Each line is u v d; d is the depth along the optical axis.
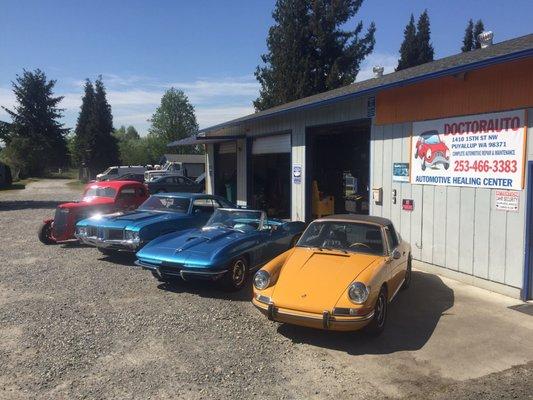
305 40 35.38
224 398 4.06
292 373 4.56
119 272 8.62
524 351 5.10
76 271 8.70
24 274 8.46
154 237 9.06
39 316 6.12
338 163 15.69
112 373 4.51
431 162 8.53
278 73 35.88
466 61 7.52
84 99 70.62
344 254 6.07
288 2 35.34
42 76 75.62
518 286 6.98
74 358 4.83
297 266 5.86
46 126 75.81
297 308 5.15
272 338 5.45
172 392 4.15
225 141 19.38
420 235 8.86
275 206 17.22
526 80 6.76
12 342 5.24
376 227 6.41
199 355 4.95
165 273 7.21
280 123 14.31
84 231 9.73
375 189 9.96
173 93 92.56
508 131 7.06
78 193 35.62
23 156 67.38
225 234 7.93
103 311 6.35
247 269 7.62
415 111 8.85
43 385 4.25
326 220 6.80
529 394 4.16
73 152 75.69
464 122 7.80
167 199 10.36
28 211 21.22
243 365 4.72
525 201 6.84
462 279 7.97
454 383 4.38
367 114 10.26
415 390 4.25
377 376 4.52
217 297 7.08
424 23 40.31
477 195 7.64
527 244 6.80
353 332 5.65
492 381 4.42
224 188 20.52
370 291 5.16
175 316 6.18
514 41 9.55
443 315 6.26
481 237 7.59
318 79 35.38
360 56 35.94
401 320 6.07
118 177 35.72
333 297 5.15
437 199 8.44
